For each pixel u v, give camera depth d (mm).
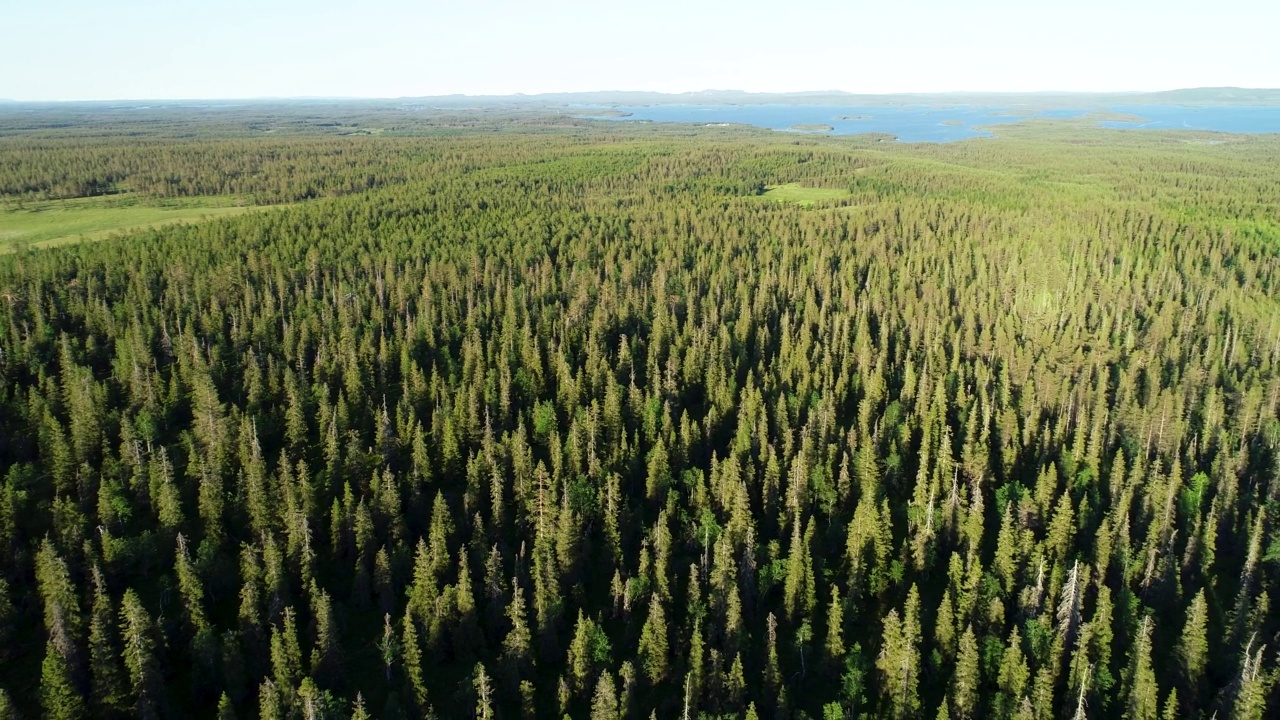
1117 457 90312
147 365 114250
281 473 84875
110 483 83812
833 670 69938
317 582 78062
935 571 82625
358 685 68188
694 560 82625
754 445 97188
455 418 98750
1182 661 67000
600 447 98500
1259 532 77875
